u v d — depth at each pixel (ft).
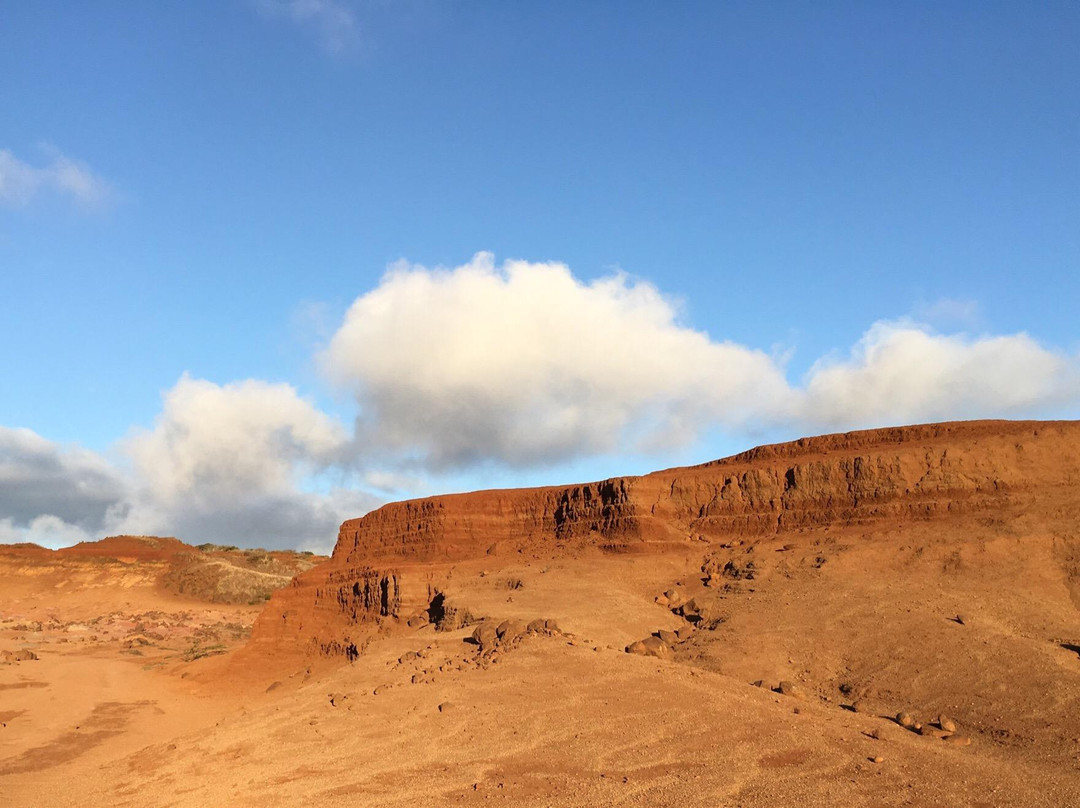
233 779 89.40
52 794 98.37
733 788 72.74
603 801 72.49
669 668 107.76
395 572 177.68
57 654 267.18
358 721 103.19
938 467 148.66
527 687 103.71
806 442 175.83
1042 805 66.23
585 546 172.35
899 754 79.00
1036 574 120.37
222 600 454.40
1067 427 150.10
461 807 74.49
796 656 112.06
